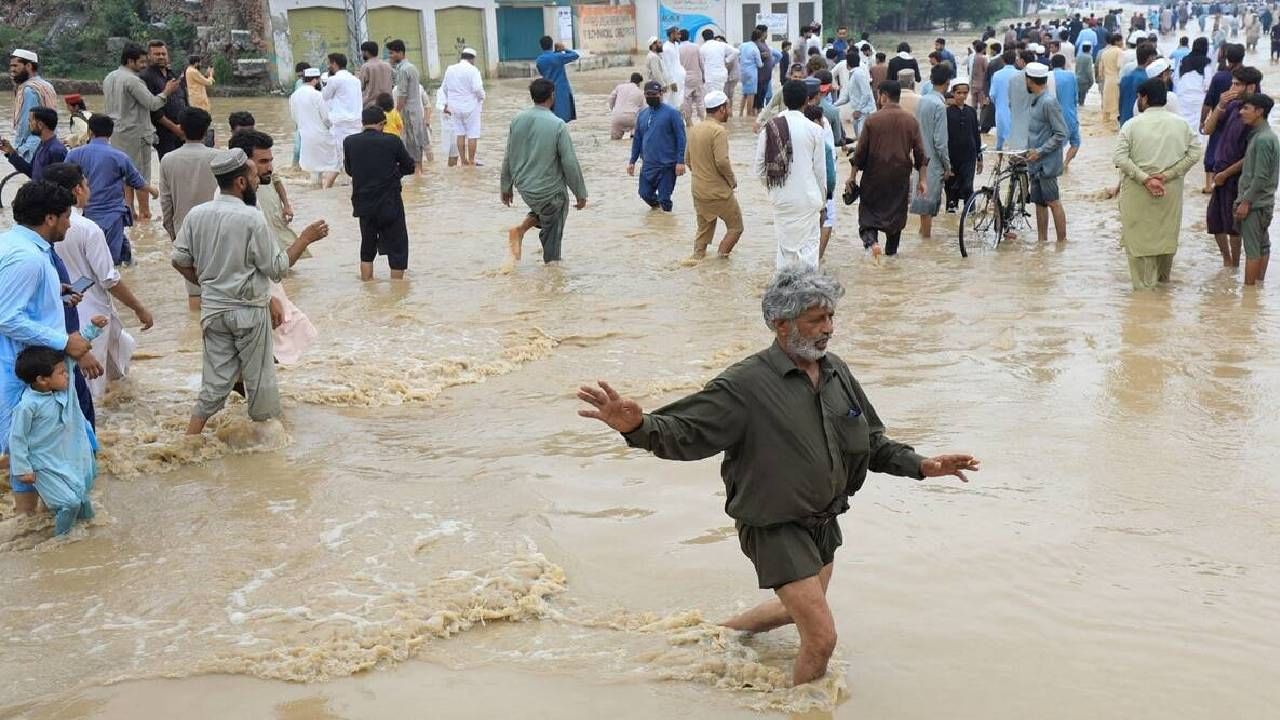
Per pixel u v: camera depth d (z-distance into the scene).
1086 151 19.53
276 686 4.39
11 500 6.27
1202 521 5.64
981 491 6.03
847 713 4.15
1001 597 4.95
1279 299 9.88
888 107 11.48
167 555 5.54
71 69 36.94
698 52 24.89
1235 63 14.88
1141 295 10.13
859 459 4.29
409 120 18.16
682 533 5.66
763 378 4.07
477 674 4.46
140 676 4.46
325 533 5.73
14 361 5.95
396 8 35.56
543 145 11.32
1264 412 7.13
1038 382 7.81
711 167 11.55
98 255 7.32
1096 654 4.50
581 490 6.21
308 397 7.77
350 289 10.94
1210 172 14.79
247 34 34.88
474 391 8.01
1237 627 4.68
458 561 5.39
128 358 7.91
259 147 7.73
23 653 4.66
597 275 11.35
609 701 4.25
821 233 11.79
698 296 10.45
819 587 4.16
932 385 7.80
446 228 13.94
